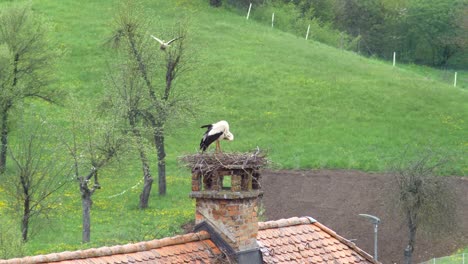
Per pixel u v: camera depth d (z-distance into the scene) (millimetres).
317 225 25625
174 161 65688
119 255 21203
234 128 71188
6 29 62844
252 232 22734
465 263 46594
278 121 72812
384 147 68250
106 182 61156
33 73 63781
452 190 48906
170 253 21734
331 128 71875
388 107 76062
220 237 22438
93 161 49031
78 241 48875
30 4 64562
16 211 47156
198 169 22766
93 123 49594
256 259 22688
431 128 72062
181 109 58250
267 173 63125
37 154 51781
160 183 59438
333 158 65562
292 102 76312
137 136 53344
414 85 81250
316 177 62125
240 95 76750
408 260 47156
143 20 58344
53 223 51062
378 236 52219
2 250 36031
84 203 48406
